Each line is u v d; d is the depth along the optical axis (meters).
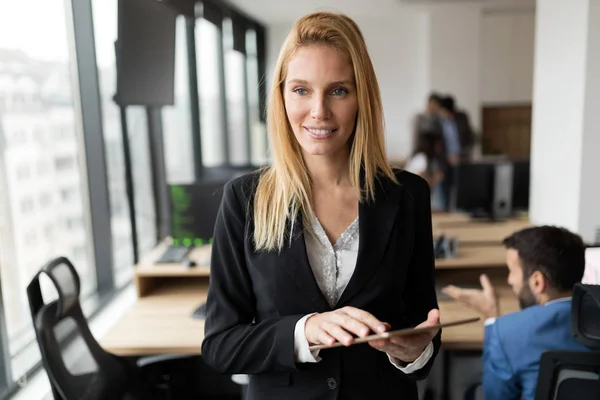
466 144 5.46
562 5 2.62
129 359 1.73
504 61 6.85
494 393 1.50
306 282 0.88
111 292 2.71
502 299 2.29
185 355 1.94
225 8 5.27
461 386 2.15
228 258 0.93
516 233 1.60
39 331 1.28
